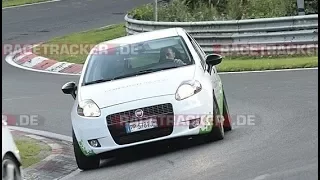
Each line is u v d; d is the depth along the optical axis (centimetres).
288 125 3011
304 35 5394
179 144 2855
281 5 6475
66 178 2647
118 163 2769
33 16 9231
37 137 3512
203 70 2844
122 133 2645
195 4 6938
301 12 5747
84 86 2866
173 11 6819
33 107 4481
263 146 2631
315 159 2344
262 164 2359
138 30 6288
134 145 2645
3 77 5862
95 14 9012
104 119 2652
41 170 2795
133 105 2650
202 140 2847
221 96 3005
